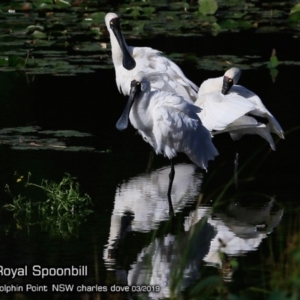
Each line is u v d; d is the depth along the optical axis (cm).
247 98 1515
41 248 1102
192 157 1352
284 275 977
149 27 2525
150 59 1620
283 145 1606
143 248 1106
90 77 2072
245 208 1272
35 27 2378
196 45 2367
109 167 1445
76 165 1440
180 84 1544
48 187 1280
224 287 930
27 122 1675
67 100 1861
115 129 1675
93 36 2455
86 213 1238
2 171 1396
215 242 1137
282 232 1172
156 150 1352
